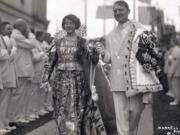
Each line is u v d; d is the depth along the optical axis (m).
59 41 7.05
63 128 6.96
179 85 16.25
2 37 9.24
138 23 7.02
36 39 11.84
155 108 14.40
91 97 6.95
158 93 21.00
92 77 6.91
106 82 7.00
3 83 9.25
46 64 7.13
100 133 6.88
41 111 12.47
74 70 6.95
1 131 8.98
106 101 6.99
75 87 6.93
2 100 9.40
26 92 11.02
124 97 7.06
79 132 6.92
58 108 7.00
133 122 7.07
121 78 6.96
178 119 11.33
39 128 9.70
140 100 7.01
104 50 7.02
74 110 6.91
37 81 11.50
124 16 7.01
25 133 9.05
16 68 10.39
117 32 7.08
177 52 16.61
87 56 6.91
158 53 6.81
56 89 7.01
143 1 12.80
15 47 9.48
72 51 6.94
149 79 6.82
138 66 6.83
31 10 29.97
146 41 6.77
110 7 18.45
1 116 9.39
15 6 26.67
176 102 16.06
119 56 6.98
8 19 25.52
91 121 6.94
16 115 10.65
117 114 7.07
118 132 7.05
